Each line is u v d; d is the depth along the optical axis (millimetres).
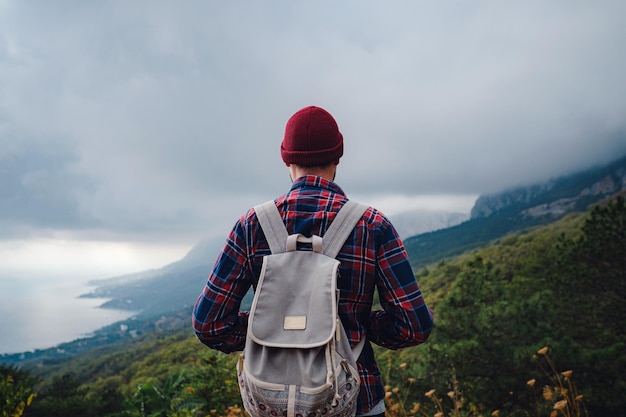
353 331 1113
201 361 5090
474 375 7332
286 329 1054
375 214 1164
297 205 1185
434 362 7449
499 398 7238
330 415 1014
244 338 1225
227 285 1186
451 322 8188
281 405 999
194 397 4785
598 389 6812
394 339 1171
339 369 1026
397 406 3107
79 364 93875
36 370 92750
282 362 1038
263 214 1199
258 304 1085
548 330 7688
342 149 1280
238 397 4684
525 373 7246
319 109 1258
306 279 1096
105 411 21547
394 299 1122
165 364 47031
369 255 1123
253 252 1188
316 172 1245
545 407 5629
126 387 43000
